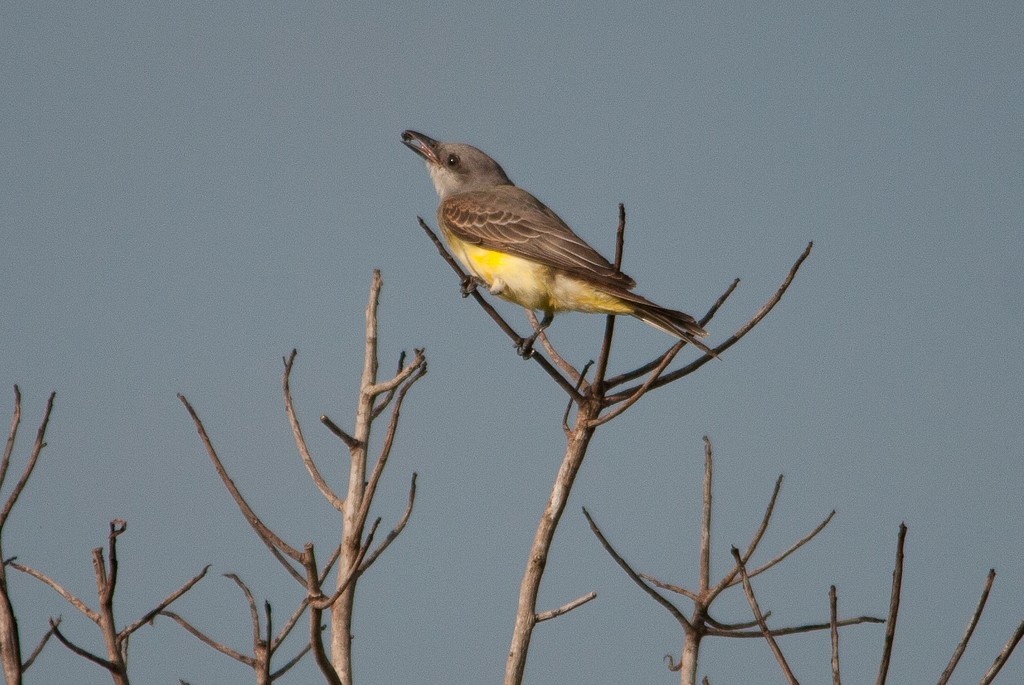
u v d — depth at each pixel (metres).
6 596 8.68
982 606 8.00
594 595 9.94
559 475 10.23
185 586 9.18
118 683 8.62
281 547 9.79
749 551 10.90
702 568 10.98
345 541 10.12
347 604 9.98
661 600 10.76
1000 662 8.00
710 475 11.27
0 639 8.62
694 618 10.75
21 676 8.60
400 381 10.28
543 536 10.09
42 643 9.06
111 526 8.73
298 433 10.73
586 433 10.30
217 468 9.88
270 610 8.95
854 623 10.25
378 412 10.59
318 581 8.34
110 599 8.72
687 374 10.55
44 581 8.98
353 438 10.42
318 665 8.56
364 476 10.41
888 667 7.84
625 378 10.90
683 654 10.71
